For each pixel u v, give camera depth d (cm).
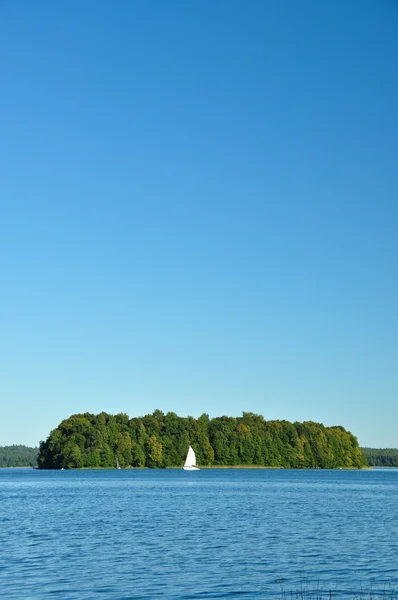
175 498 10862
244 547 5056
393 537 5638
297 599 3375
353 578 3878
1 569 4162
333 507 9044
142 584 3738
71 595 3491
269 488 14012
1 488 14125
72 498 10931
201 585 3712
